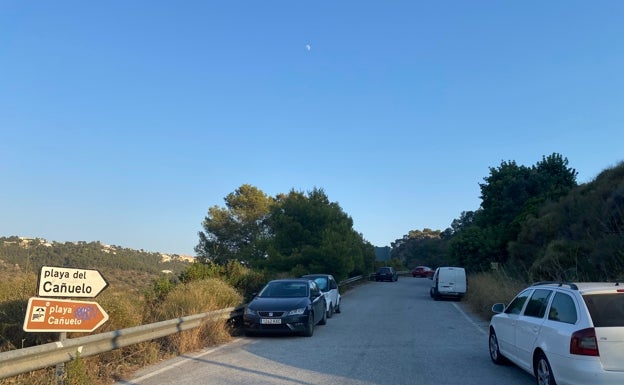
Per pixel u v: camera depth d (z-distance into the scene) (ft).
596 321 22.39
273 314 46.14
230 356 37.40
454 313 71.61
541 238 93.09
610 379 21.33
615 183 79.71
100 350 28.96
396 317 66.03
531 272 72.28
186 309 44.34
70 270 26.55
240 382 29.01
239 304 53.16
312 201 118.62
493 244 125.70
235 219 174.29
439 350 40.11
